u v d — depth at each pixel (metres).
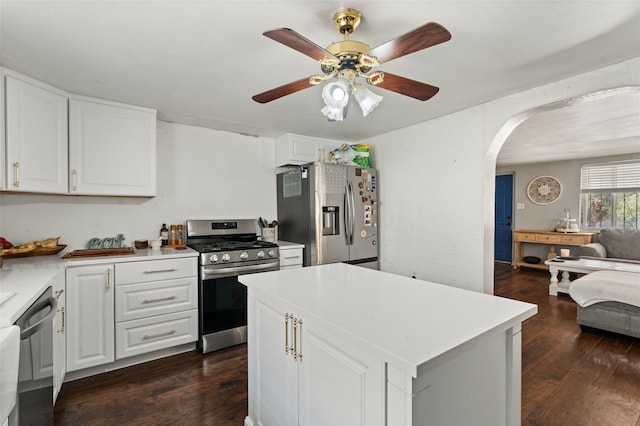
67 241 2.67
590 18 1.50
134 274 2.42
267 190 3.80
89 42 1.69
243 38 1.67
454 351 0.87
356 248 3.58
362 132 3.62
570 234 5.46
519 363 1.17
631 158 5.27
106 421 1.80
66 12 1.43
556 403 1.98
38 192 2.20
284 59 1.90
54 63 1.92
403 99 2.57
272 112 2.89
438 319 1.09
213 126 3.34
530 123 3.50
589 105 2.93
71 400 2.00
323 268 2.00
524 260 6.18
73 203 2.70
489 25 1.56
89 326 2.24
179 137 3.24
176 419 1.82
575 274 5.63
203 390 2.12
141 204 3.03
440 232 3.07
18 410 1.15
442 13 1.46
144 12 1.44
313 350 1.20
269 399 1.52
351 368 1.01
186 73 2.08
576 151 5.12
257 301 1.63
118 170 2.58
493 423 1.10
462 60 1.93
